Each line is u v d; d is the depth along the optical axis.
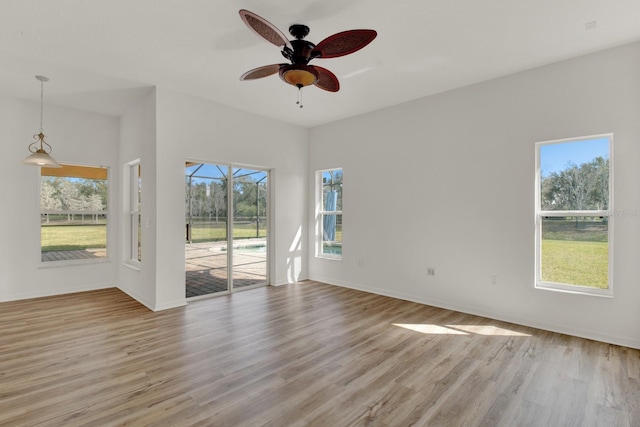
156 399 2.18
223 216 4.94
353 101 4.62
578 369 2.60
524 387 2.34
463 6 2.48
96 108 4.93
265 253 5.57
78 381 2.40
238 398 2.20
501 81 3.79
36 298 4.66
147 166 4.29
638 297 2.99
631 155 3.02
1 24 2.70
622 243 3.07
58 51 3.18
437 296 4.34
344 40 2.31
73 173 5.06
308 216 6.00
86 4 2.44
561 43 3.04
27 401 2.14
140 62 3.42
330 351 2.94
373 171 5.05
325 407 2.10
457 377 2.49
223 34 2.89
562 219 3.47
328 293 5.02
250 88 4.15
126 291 5.00
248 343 3.11
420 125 4.50
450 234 4.21
